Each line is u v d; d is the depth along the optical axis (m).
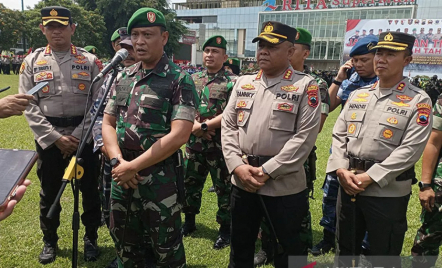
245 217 2.42
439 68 23.94
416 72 24.73
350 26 26.89
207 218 4.12
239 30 63.62
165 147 2.07
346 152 2.45
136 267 2.43
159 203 2.20
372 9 42.62
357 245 2.44
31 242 3.29
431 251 2.58
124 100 2.23
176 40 37.69
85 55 3.13
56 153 2.92
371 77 3.20
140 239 2.43
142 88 2.19
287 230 2.29
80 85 3.00
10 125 8.54
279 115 2.28
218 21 66.12
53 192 2.97
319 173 5.86
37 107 2.90
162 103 2.15
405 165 2.15
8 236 3.38
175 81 2.18
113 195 2.29
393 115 2.24
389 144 2.23
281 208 2.28
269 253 3.15
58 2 30.39
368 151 2.28
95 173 3.06
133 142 2.17
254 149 2.32
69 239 3.41
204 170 3.65
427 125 2.17
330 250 3.38
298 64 3.07
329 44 46.50
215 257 3.25
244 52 63.66
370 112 2.34
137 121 2.17
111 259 3.14
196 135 3.54
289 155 2.19
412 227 3.88
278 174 2.19
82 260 3.10
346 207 2.37
